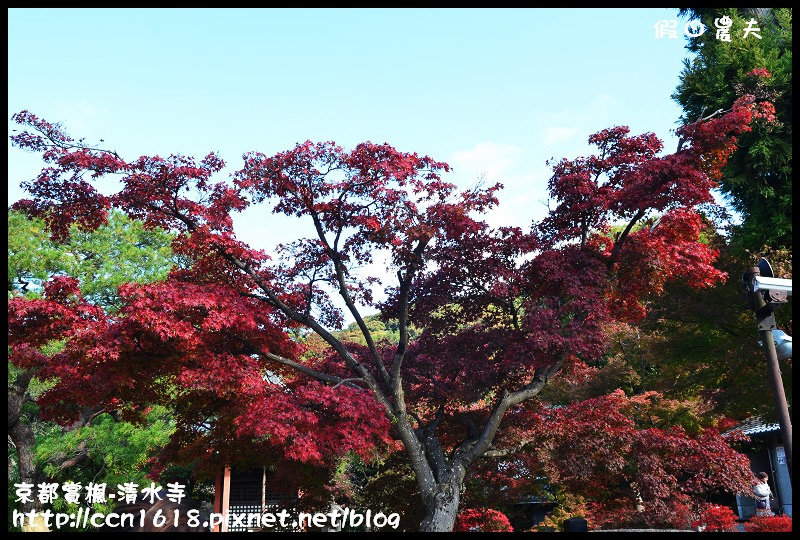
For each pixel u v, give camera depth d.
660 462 11.30
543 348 10.88
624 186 11.80
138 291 9.49
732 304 17.92
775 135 17.84
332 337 11.72
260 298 11.51
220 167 11.43
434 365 13.05
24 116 10.20
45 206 10.97
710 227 18.23
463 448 11.79
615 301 12.88
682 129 11.63
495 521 13.12
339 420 10.48
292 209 11.05
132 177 10.81
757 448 20.64
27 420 20.73
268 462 12.55
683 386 20.20
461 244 11.95
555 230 13.05
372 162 10.45
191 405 12.29
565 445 11.55
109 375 10.22
